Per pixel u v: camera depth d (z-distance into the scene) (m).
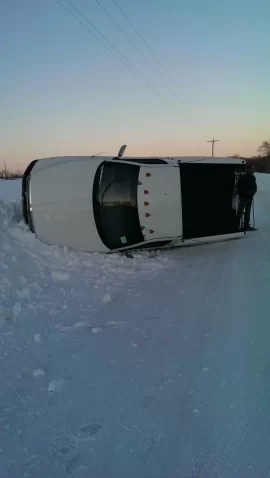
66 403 3.12
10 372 3.54
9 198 20.33
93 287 6.30
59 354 3.93
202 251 9.48
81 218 7.87
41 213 7.62
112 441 2.70
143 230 8.16
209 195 9.29
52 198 7.68
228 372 3.58
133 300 5.73
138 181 8.08
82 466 2.47
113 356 3.91
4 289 5.27
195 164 9.07
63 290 5.92
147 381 3.45
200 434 2.76
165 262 8.32
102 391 3.29
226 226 9.67
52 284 6.12
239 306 5.33
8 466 2.45
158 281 6.80
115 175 8.09
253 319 4.84
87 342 4.23
